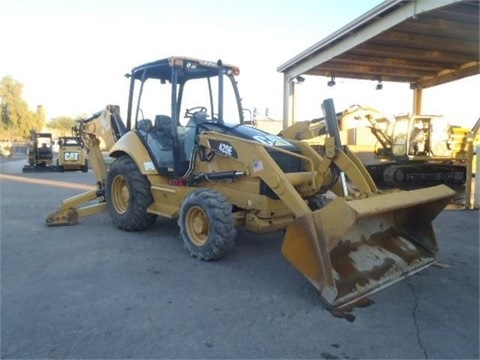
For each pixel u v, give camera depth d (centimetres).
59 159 2267
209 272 471
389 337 329
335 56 1065
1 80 5653
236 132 544
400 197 417
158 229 680
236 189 533
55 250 557
